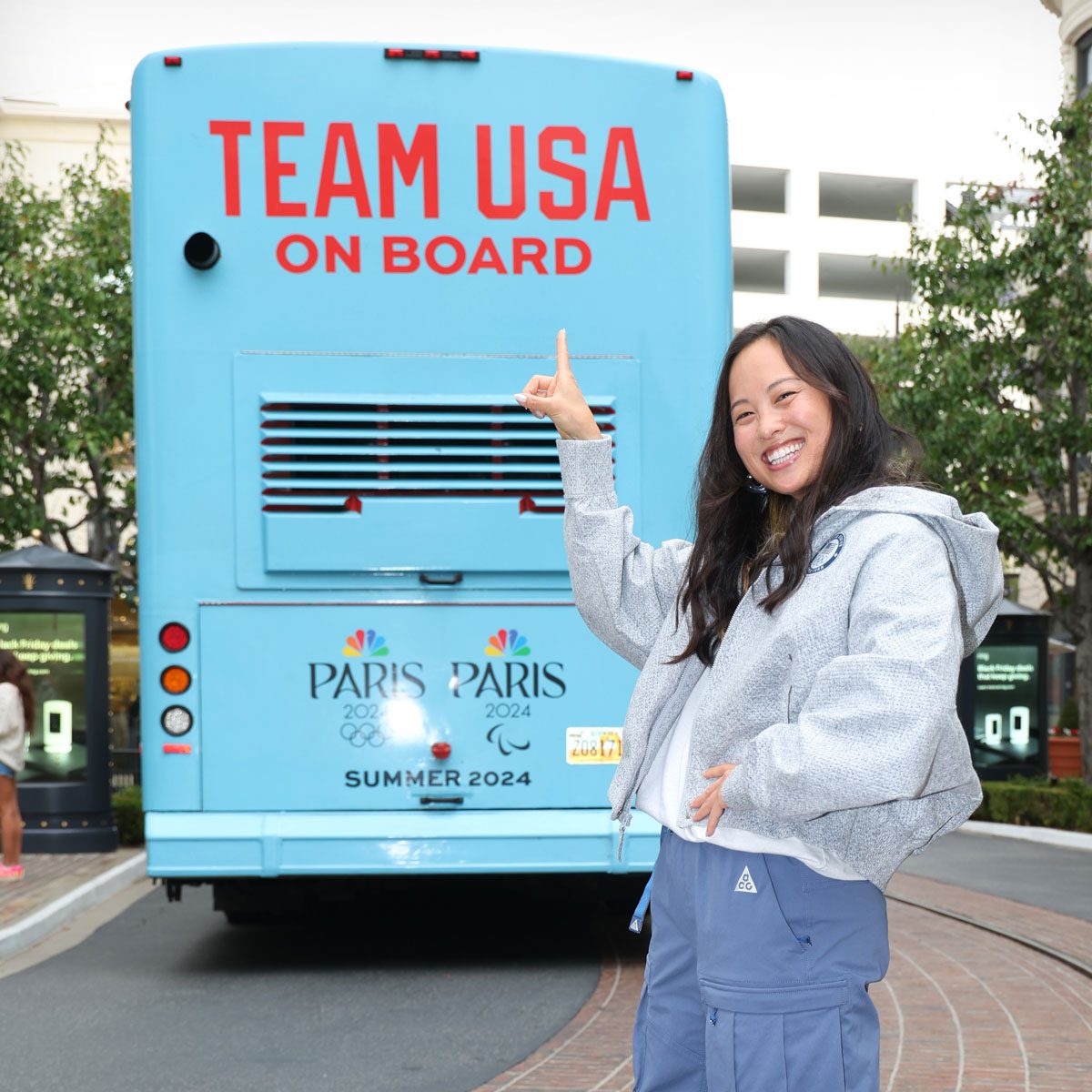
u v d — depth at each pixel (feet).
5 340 65.41
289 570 22.82
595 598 8.89
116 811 48.98
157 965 26.71
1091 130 61.00
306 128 23.09
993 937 29.71
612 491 9.09
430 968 25.90
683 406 23.38
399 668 23.08
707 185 23.65
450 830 22.93
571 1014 21.90
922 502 7.31
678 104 23.68
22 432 63.52
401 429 23.06
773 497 8.23
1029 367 62.69
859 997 7.42
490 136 23.29
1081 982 24.59
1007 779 66.33
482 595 23.18
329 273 23.04
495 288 23.18
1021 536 60.59
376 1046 19.92
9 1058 19.38
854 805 6.71
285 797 22.93
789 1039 7.33
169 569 22.86
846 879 7.46
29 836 46.03
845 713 6.67
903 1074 18.06
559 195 23.34
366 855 22.80
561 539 23.13
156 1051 19.72
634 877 25.80
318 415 22.86
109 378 65.62
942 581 7.06
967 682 67.72
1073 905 35.17
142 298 22.97
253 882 25.86
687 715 8.22
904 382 62.54
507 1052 19.44
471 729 23.13
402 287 23.11
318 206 23.07
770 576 7.67
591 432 9.02
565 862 23.02
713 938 7.53
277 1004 22.89
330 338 23.02
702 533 8.30
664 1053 8.11
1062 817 55.16
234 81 23.07
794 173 204.85
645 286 23.43
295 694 22.95
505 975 25.20
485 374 23.12
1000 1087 17.30
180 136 23.02
